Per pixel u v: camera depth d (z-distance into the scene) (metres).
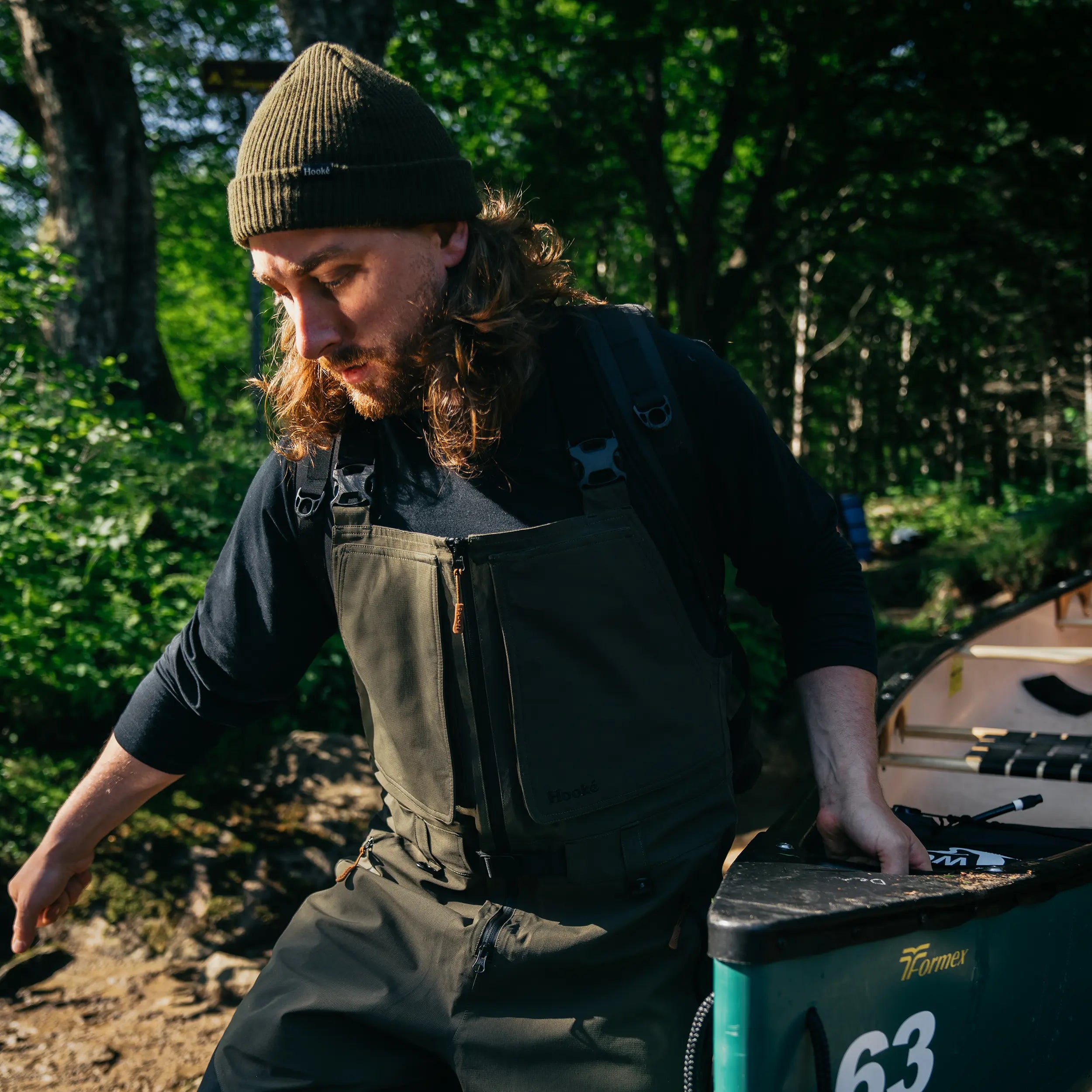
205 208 16.97
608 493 1.12
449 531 1.15
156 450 5.54
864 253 17.39
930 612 9.77
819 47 12.16
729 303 14.16
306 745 3.93
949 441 27.84
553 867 1.15
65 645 4.06
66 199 8.24
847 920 1.10
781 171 13.91
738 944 1.03
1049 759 2.14
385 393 1.16
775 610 1.32
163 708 1.36
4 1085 2.65
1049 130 12.80
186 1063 2.77
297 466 1.26
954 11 11.75
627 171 14.44
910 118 13.41
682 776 1.16
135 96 8.48
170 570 4.78
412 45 12.53
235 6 9.61
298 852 3.53
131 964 3.29
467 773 1.16
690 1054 1.11
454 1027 1.18
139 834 3.61
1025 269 15.63
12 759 3.90
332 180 1.07
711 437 1.18
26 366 5.00
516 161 13.92
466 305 1.13
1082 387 21.11
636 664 1.13
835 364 27.53
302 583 1.31
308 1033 1.24
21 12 8.14
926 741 2.75
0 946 3.35
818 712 1.25
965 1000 1.30
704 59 14.24
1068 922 1.49
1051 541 9.90
